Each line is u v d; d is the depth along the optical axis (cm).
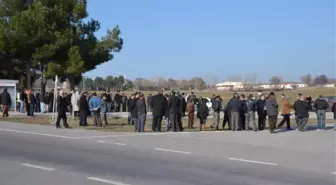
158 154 1349
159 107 2183
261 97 2380
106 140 1730
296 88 11844
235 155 1353
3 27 3988
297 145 1645
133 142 1670
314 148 1562
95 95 2548
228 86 13512
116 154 1337
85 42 4212
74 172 1021
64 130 2148
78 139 1755
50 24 4028
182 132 2125
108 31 4334
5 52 4203
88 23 4325
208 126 2581
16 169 1056
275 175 1027
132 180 932
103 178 951
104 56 4262
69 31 4025
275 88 12150
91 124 2539
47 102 3619
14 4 4200
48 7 4047
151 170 1058
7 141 1656
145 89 10206
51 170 1045
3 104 3047
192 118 2398
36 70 4556
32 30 3969
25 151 1383
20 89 4462
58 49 3994
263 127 2352
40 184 880
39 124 2512
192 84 13138
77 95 2922
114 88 10581
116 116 3256
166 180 938
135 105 2173
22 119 2850
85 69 4028
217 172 1048
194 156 1318
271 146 1603
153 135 1950
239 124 2297
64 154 1323
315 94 7912
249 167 1134
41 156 1277
